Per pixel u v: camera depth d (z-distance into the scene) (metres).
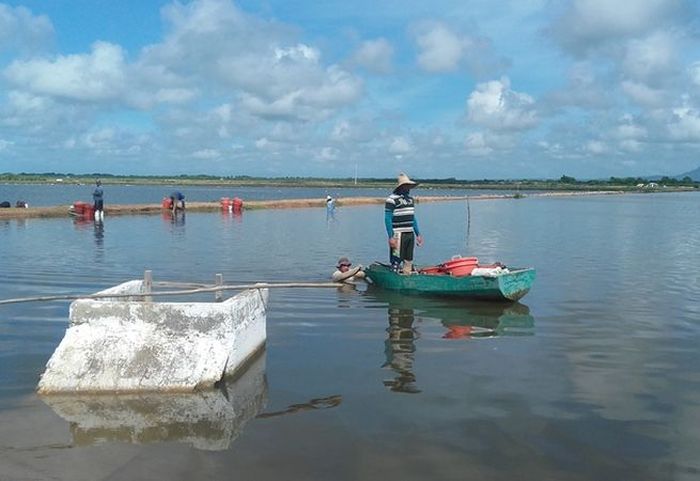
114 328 7.36
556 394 6.88
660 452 5.45
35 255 19.20
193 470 5.08
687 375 7.60
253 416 6.21
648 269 17.72
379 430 5.86
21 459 5.28
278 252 21.22
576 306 12.11
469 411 6.35
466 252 22.36
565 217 45.50
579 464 5.21
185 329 7.38
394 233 13.92
